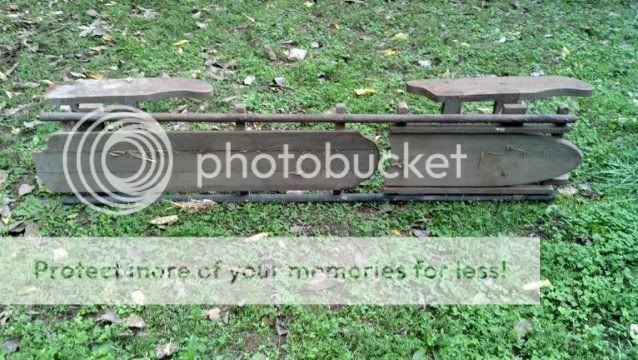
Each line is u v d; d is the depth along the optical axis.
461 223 1.47
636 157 1.70
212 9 2.37
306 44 2.19
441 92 1.42
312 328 1.19
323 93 1.90
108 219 1.43
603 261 1.36
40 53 2.02
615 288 1.29
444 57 2.16
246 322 1.20
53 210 1.45
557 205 1.53
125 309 1.21
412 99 1.90
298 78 1.99
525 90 1.43
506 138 1.46
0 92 1.81
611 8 2.59
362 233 1.43
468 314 1.23
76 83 1.45
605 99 1.95
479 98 1.41
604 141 1.78
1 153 1.59
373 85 1.97
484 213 1.50
